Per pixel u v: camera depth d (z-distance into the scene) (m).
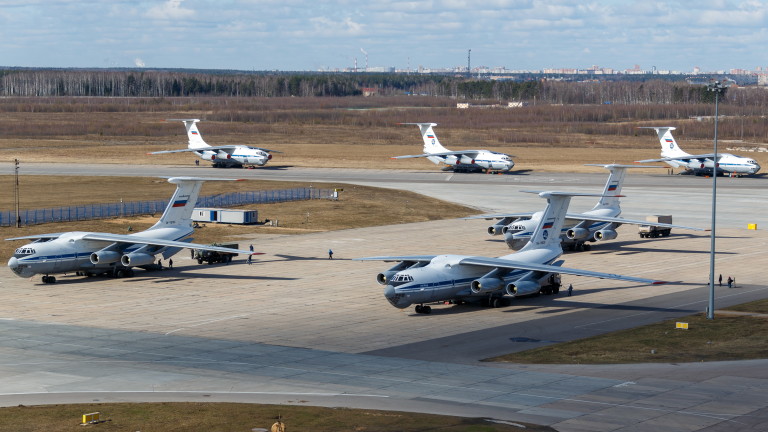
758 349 92.25
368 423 68.19
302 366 86.88
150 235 139.88
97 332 101.00
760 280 134.25
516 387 79.25
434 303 119.69
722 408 72.81
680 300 120.19
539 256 122.06
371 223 195.62
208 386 79.44
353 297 122.56
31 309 113.62
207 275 139.12
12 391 77.50
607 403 74.25
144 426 67.56
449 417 69.94
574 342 96.88
